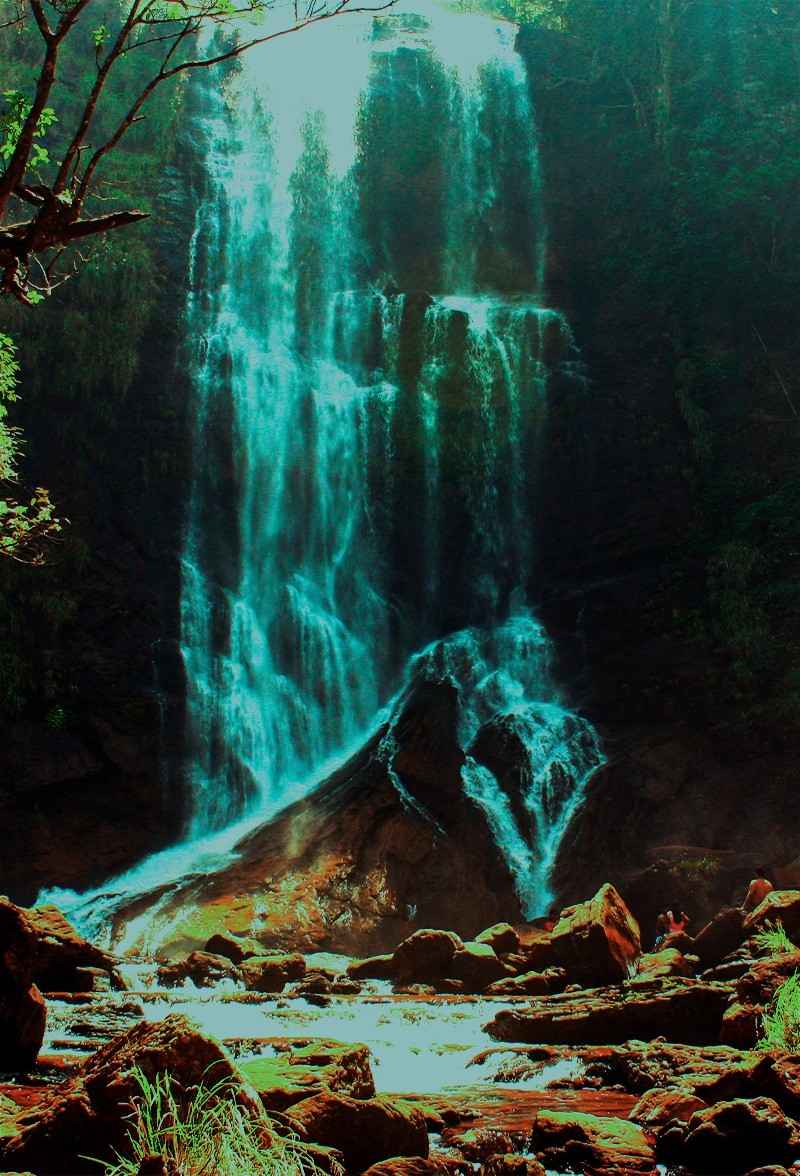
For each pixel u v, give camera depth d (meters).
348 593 32.53
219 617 30.25
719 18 37.00
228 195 35.38
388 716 30.16
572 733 27.36
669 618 29.62
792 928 14.75
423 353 34.25
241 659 30.17
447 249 37.59
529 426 33.72
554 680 29.89
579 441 33.44
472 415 33.78
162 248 33.34
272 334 34.97
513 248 37.44
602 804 25.50
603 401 33.78
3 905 9.36
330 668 31.30
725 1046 9.27
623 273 35.88
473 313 35.34
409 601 32.69
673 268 34.78
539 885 24.55
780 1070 7.01
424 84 39.12
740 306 33.50
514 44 39.66
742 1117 6.32
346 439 33.75
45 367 29.81
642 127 37.12
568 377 34.16
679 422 32.81
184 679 28.77
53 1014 12.41
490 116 38.75
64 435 29.86
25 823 25.31
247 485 32.22
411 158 38.28
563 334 34.88
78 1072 6.09
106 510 29.86
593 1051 9.84
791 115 34.97
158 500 30.80
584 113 38.38
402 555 33.09
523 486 33.34
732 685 27.08
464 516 33.34
